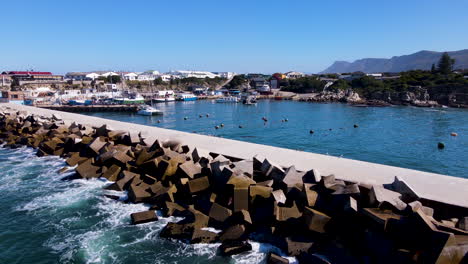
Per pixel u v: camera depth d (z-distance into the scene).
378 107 80.00
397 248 8.83
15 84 113.56
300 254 10.05
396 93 90.00
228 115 66.81
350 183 12.77
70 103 83.12
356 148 33.94
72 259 10.52
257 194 12.20
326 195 11.73
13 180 18.06
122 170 17.94
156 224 12.65
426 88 87.88
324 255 9.95
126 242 11.45
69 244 11.41
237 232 11.12
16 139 29.06
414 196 10.96
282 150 19.16
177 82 151.88
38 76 133.62
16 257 10.71
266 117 62.59
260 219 11.56
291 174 12.96
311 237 10.42
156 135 24.55
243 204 12.07
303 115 65.19
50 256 10.73
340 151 32.50
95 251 10.93
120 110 75.75
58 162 21.78
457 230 8.45
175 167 16.06
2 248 11.23
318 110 75.06
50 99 86.75
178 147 19.00
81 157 20.91
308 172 13.12
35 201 15.09
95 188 16.53
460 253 7.88
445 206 10.61
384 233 9.23
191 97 106.56
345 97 99.38
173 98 101.94
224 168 13.37
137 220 12.70
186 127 51.22
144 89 132.12
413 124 50.62
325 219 10.35
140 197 14.64
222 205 12.59
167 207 13.23
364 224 9.99
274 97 115.44
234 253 10.55
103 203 14.72
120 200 14.99
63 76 157.88
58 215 13.62
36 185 17.20
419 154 30.97
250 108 81.75
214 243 11.14
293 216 10.94
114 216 13.41
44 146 24.23
